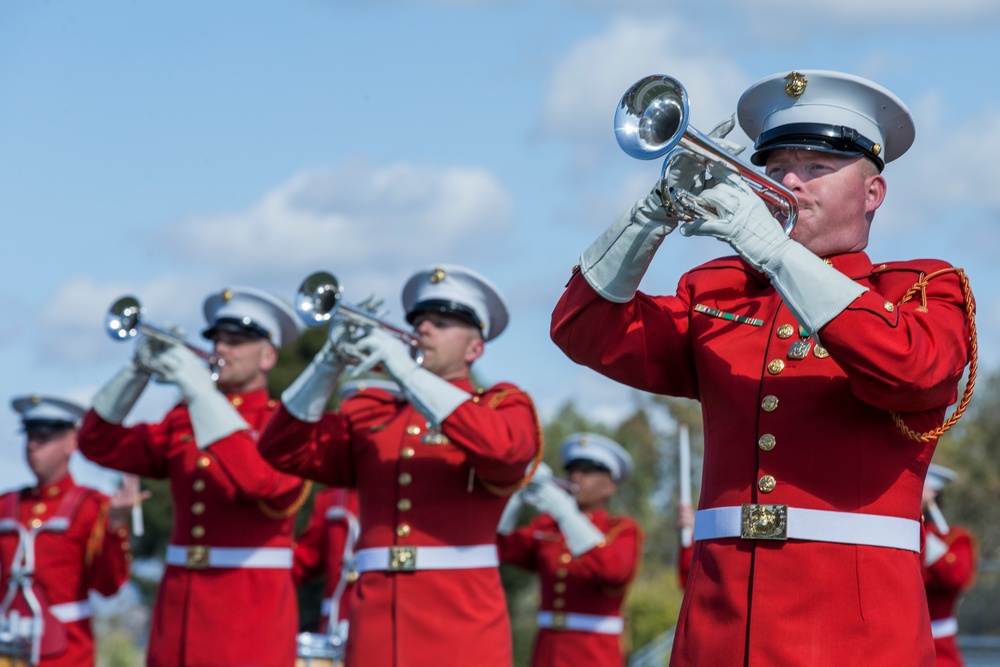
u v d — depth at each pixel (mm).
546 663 31578
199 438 20734
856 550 10234
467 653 17469
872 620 10125
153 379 22078
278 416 18547
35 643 24922
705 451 11117
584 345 11375
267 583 21672
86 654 26078
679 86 10172
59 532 26016
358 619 17969
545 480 31109
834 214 10961
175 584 21812
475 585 17781
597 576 30906
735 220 10164
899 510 10375
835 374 10469
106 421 22188
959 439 86875
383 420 18547
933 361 9852
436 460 17922
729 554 10578
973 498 83250
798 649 10156
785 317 10883
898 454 10398
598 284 11094
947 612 29016
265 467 20859
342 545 28844
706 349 11117
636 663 57438
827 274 9906
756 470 10570
